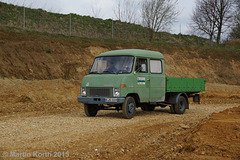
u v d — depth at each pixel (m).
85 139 6.92
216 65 35.22
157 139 6.95
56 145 6.34
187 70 32.22
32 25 31.30
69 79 20.41
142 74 10.98
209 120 8.70
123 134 7.57
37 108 13.57
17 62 19.41
